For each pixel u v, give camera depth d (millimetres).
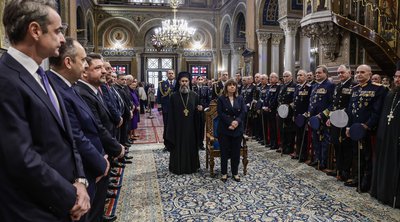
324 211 3395
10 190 1169
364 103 3912
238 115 4426
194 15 20078
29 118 1253
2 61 1251
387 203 3547
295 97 5656
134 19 19656
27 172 1134
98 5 18891
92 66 2795
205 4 20750
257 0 12758
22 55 1301
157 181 4508
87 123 2164
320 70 5027
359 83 4109
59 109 1491
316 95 5066
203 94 9086
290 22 10453
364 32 6516
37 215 1217
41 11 1286
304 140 5488
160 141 7746
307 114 5219
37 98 1276
